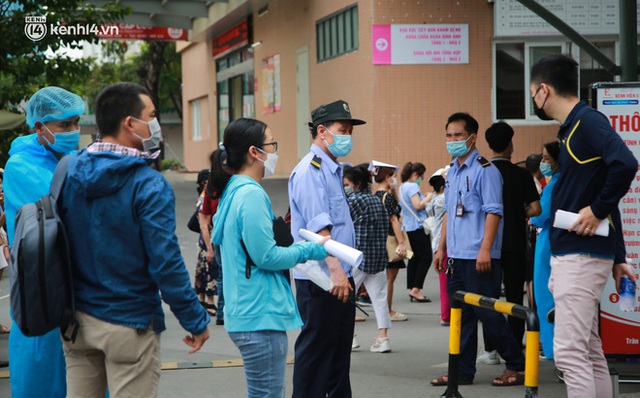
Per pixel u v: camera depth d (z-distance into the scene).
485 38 19.92
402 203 12.02
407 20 19.77
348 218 5.89
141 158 3.96
